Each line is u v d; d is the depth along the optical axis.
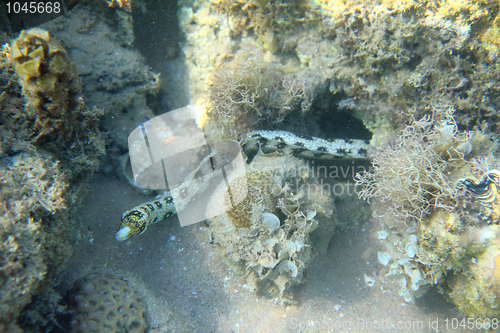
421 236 0.43
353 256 0.53
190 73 0.54
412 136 0.42
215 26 0.52
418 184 0.40
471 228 0.38
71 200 0.40
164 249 0.49
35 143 0.35
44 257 0.33
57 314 0.36
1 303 0.28
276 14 0.46
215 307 0.46
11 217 0.30
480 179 0.38
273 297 0.47
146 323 0.41
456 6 0.38
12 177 0.31
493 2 0.38
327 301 0.49
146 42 0.51
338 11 0.43
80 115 0.39
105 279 0.41
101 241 0.46
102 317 0.38
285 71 0.48
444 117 0.43
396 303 0.49
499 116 0.42
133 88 0.49
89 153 0.42
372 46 0.43
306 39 0.47
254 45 0.50
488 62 0.40
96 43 0.47
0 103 0.33
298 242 0.43
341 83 0.48
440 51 0.41
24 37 0.31
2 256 0.29
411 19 0.40
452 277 0.42
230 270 0.49
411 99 0.44
